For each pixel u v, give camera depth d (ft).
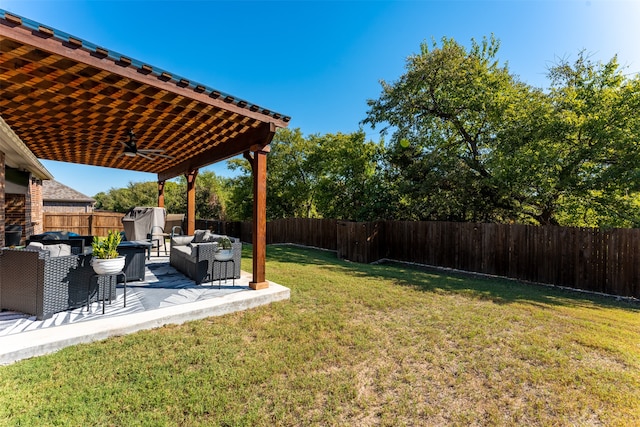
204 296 14.96
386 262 33.09
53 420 6.54
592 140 24.11
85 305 13.16
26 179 27.22
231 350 10.12
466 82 32.91
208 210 72.13
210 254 18.03
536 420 7.11
